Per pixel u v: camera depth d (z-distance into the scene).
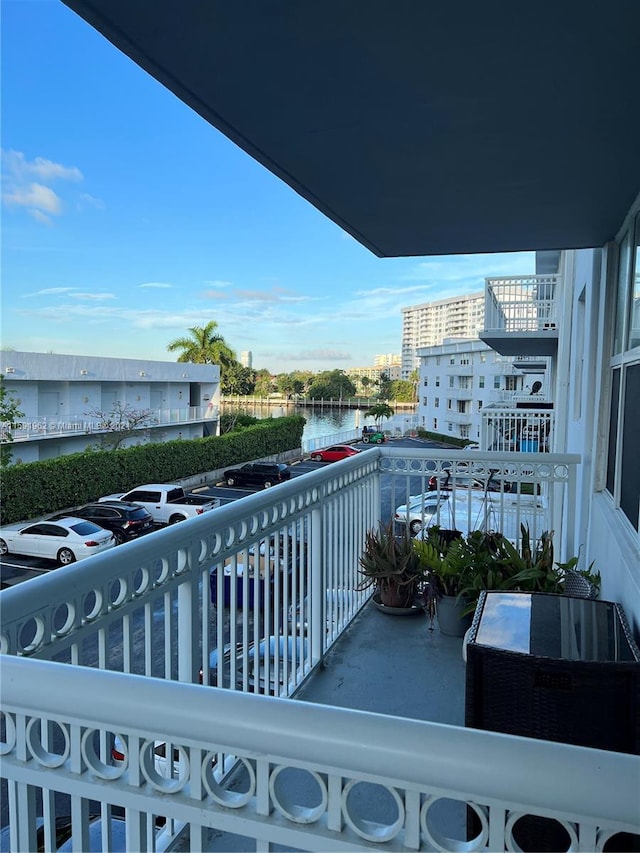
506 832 0.77
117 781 0.95
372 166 2.64
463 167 2.64
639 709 1.62
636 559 2.31
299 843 0.85
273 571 2.59
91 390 28.86
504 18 1.56
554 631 1.95
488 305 11.12
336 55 1.76
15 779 1.00
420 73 1.86
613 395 3.41
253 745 0.84
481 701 1.77
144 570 1.62
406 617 3.69
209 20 1.58
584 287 5.18
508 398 22.42
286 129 2.28
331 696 2.76
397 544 3.84
